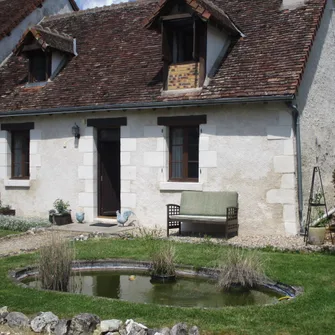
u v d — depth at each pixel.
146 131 12.48
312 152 11.77
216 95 11.23
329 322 5.52
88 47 15.69
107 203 13.88
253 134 11.04
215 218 10.77
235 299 6.81
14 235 11.44
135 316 5.74
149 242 10.20
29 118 14.43
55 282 7.09
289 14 12.80
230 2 14.43
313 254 9.05
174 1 11.81
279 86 10.61
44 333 5.43
